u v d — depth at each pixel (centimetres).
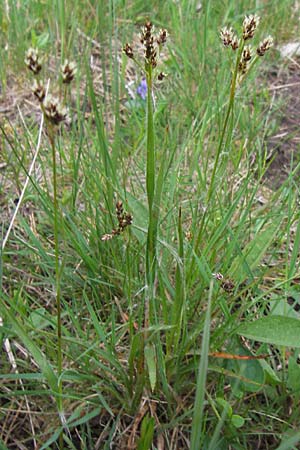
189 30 69
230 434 32
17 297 36
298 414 33
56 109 24
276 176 55
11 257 44
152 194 31
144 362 33
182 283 31
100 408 33
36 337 35
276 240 45
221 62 64
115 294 40
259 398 35
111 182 42
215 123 56
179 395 34
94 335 38
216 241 38
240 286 41
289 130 62
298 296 38
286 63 73
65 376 31
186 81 63
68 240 43
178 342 34
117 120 42
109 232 40
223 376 33
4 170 52
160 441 33
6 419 34
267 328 33
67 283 41
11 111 60
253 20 31
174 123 57
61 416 31
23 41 65
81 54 63
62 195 48
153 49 28
